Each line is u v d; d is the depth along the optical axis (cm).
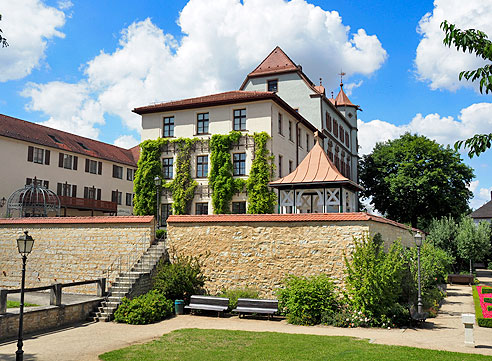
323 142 4488
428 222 5300
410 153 5222
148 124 3625
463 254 3922
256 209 3150
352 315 1639
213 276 2048
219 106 3412
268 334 1431
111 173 4988
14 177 3791
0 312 1434
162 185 3481
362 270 1636
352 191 2425
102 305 1830
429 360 1066
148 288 1997
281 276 1919
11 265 2458
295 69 4438
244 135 3297
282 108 3497
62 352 1244
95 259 2273
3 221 2502
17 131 3950
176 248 2148
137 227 2220
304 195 2677
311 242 1884
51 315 1603
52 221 2392
